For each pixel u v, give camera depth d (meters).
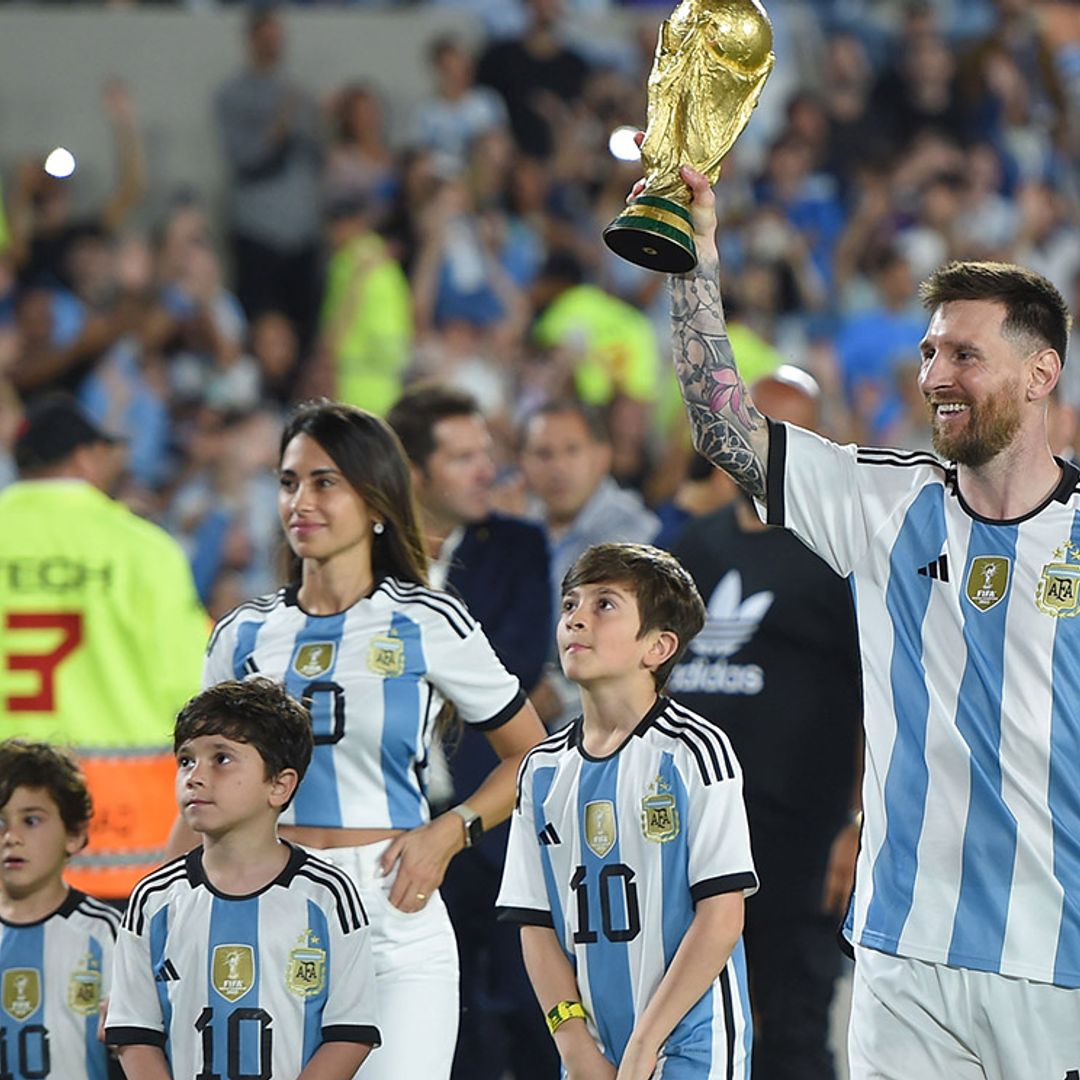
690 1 12.42
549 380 36.09
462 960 16.55
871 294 42.06
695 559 17.56
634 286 39.88
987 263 12.32
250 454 33.00
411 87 43.97
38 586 17.94
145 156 41.66
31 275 35.78
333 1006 12.92
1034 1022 11.88
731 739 17.00
